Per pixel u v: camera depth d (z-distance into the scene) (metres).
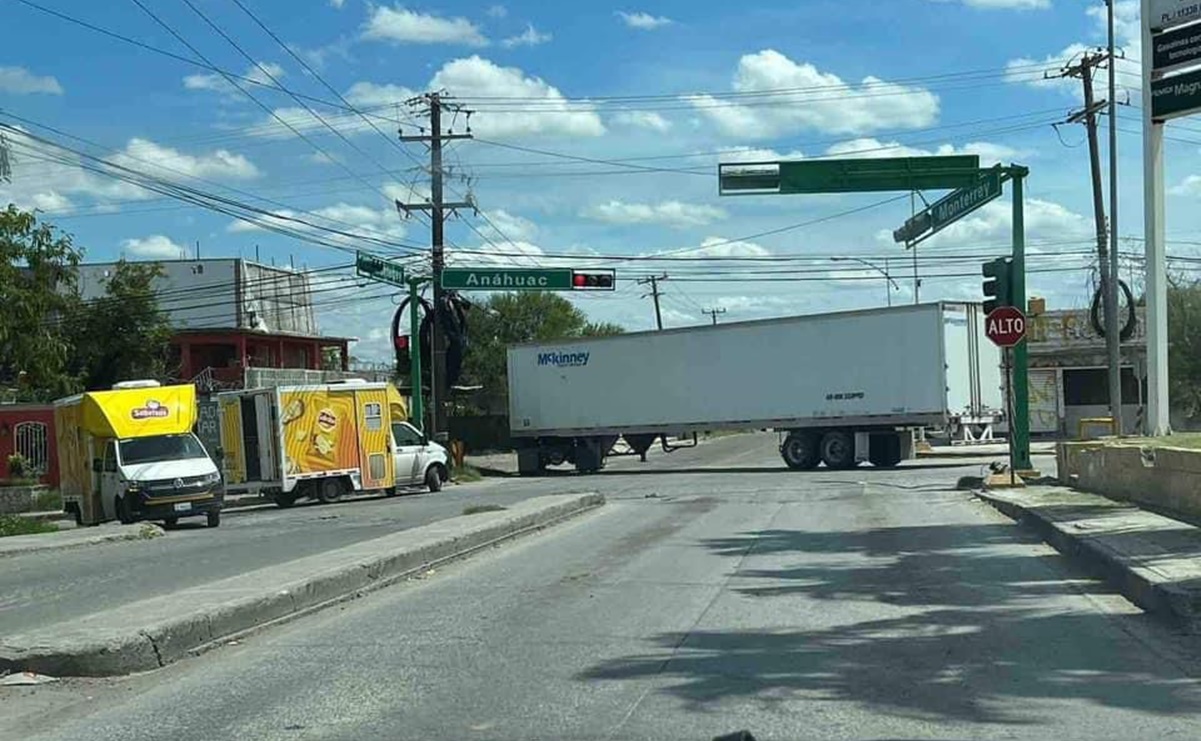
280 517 25.70
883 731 6.29
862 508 20.31
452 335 40.56
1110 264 36.69
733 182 25.03
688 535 16.55
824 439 35.56
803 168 24.91
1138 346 51.75
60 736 6.61
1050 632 8.88
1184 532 12.84
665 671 7.84
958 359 34.00
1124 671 7.60
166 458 24.33
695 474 36.03
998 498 19.19
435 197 38.84
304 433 29.75
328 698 7.34
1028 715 6.57
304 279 69.88
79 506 26.41
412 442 32.72
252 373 46.16
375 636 9.41
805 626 9.31
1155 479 15.52
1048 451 40.38
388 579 12.44
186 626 8.82
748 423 36.56
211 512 23.78
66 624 9.09
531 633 9.31
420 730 6.52
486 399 72.06
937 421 33.38
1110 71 36.44
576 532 17.53
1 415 41.00
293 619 10.33
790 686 7.35
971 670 7.69
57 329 44.78
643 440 40.66
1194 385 50.03
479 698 7.23
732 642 8.75
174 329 56.50
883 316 34.12
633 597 10.95
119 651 8.16
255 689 7.65
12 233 24.05
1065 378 54.59
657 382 38.47
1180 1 17.73
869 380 34.41
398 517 22.53
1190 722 6.39
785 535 16.14
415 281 37.69
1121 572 10.62
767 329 36.22
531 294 74.38
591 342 39.84
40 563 16.56
